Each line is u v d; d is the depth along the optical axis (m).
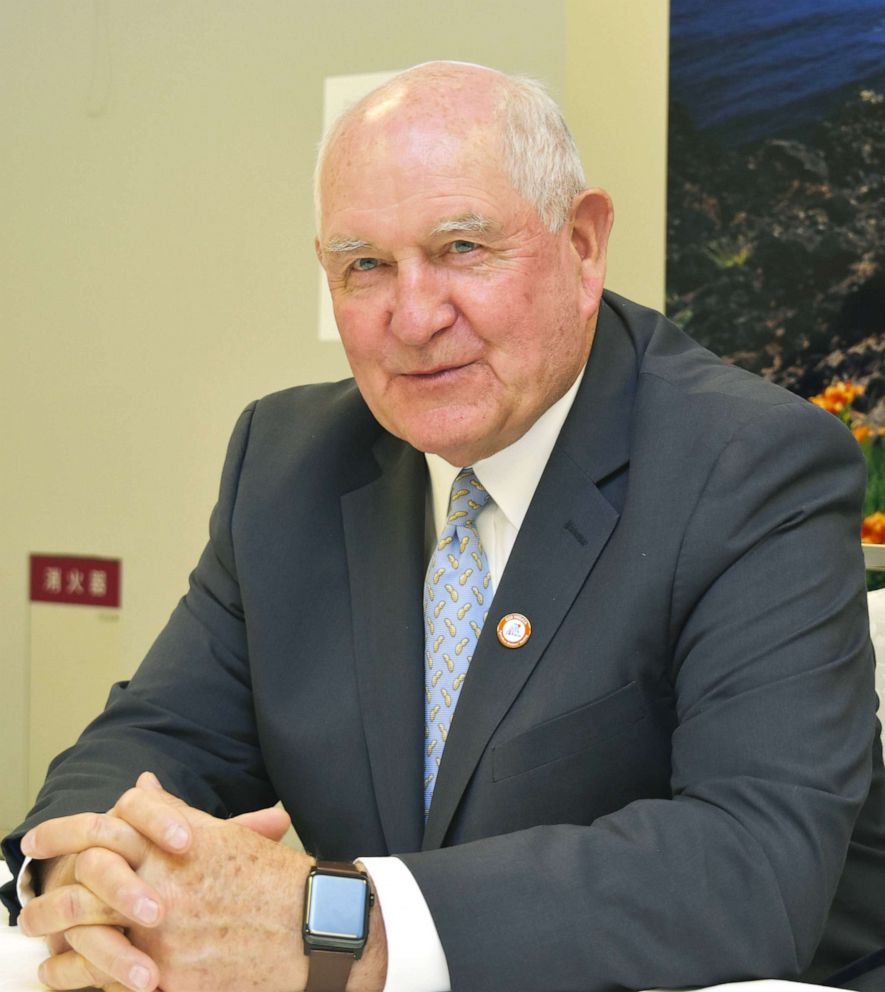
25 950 1.15
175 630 1.59
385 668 1.39
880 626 1.56
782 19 3.11
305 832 1.43
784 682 1.17
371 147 1.28
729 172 3.17
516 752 1.27
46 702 3.61
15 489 3.64
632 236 3.28
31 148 3.56
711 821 1.11
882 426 3.06
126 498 3.49
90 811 1.29
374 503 1.50
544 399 1.36
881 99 3.04
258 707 1.45
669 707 1.29
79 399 3.54
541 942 1.03
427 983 1.03
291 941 1.04
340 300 1.35
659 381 1.40
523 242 1.30
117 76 3.43
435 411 1.33
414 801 1.34
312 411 1.63
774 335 3.15
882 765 1.42
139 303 3.45
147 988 1.02
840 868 1.14
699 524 1.26
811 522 1.27
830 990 1.01
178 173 3.37
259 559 1.50
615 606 1.28
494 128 1.29
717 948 1.05
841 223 3.08
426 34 3.03
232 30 3.27
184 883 1.05
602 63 3.13
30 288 3.59
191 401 3.39
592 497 1.33
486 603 1.38
